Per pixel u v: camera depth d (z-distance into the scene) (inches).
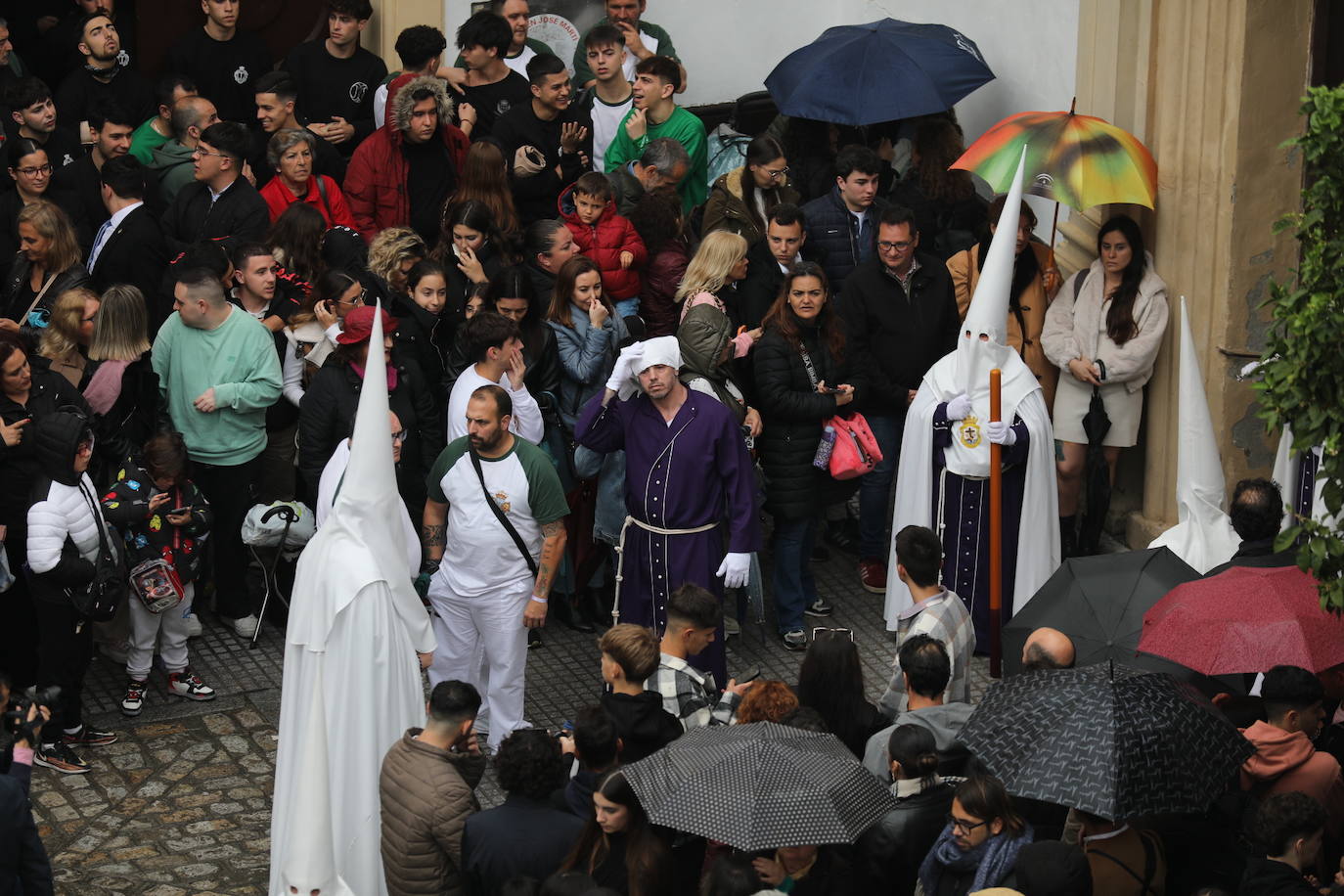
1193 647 807.1
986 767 704.4
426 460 1169.4
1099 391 1263.5
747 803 669.3
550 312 1178.6
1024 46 1456.7
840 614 1235.2
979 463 1151.0
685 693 885.2
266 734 1082.1
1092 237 1318.9
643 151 1368.1
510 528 1018.1
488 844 720.3
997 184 1240.8
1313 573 731.4
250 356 1153.4
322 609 875.4
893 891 730.2
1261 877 673.6
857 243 1318.9
